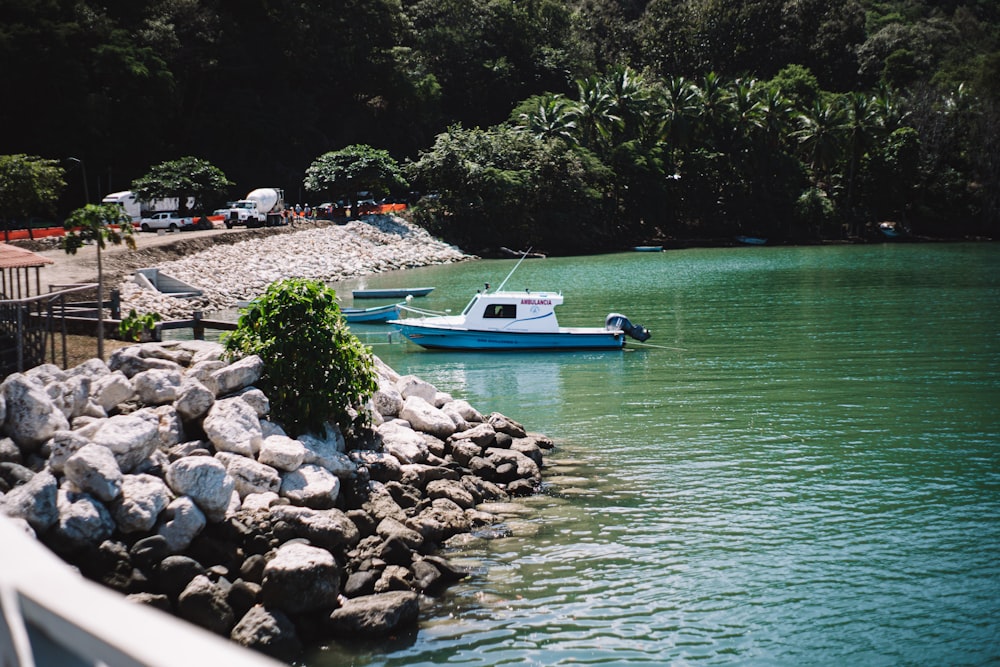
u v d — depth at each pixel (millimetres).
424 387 20906
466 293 57406
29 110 81125
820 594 12953
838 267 73312
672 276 67312
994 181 109562
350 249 75625
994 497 16797
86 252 53500
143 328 23562
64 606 1710
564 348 36375
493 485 17469
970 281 60812
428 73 115625
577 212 95812
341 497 15195
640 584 13328
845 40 135750
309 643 11688
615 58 140500
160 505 12586
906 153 108500
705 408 24859
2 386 13820
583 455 20266
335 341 17375
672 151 108750
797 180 109250
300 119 100438
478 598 12930
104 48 82562
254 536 12898
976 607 12469
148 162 87625
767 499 16922
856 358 32406
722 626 12070
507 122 106438
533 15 128875
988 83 110625
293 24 101062
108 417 15234
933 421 22703
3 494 11938
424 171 90438
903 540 14828
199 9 98625
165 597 11469
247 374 16359
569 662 11211
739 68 134000
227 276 57781
